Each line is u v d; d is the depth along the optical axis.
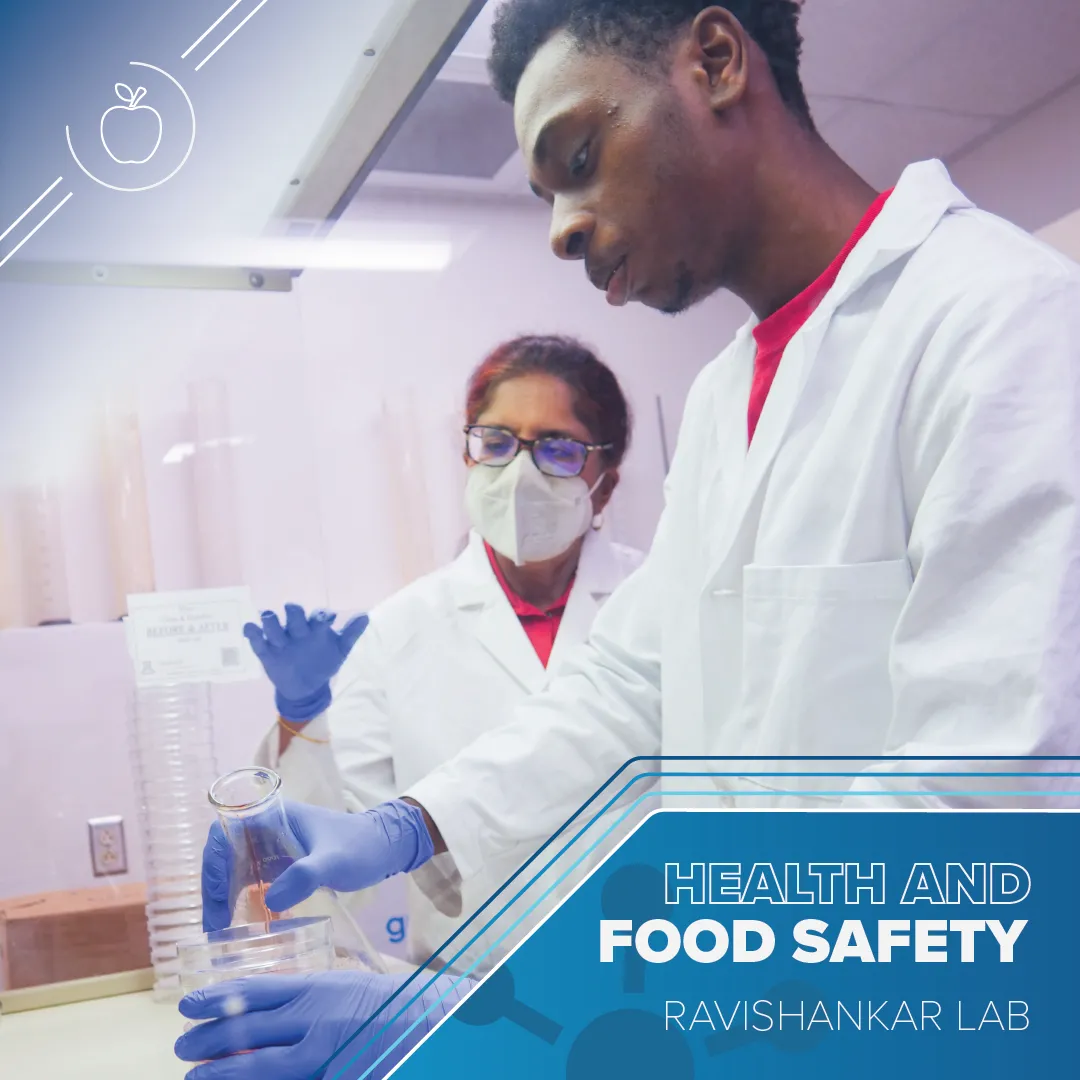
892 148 1.78
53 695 1.91
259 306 1.92
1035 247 1.15
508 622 1.79
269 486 1.94
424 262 1.95
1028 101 1.74
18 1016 1.39
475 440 1.84
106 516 1.92
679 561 1.45
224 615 1.80
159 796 1.65
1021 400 1.03
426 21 1.20
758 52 1.35
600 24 1.36
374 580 1.97
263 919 0.97
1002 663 0.98
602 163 1.38
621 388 1.97
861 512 1.16
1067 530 0.98
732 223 1.38
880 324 1.22
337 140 1.48
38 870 1.91
